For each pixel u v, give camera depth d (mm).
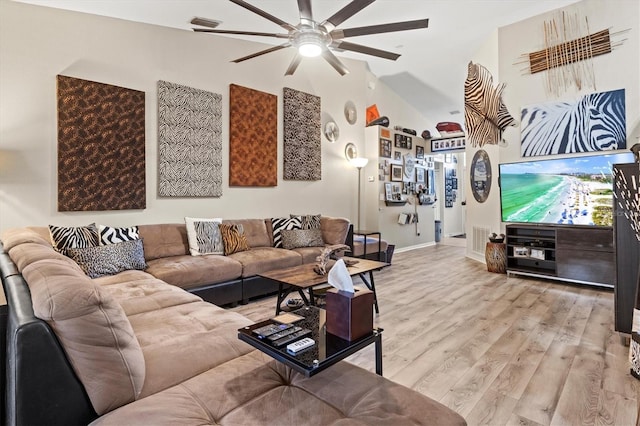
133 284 2584
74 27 3373
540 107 4691
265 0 3404
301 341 1405
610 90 4160
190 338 1641
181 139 4074
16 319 1075
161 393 1220
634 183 2215
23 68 3115
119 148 3621
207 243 3773
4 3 3031
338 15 2535
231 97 4516
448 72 6594
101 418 1109
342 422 1057
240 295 3518
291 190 5340
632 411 1757
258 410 1130
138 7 3371
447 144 7797
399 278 4723
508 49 4973
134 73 3740
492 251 4988
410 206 7582
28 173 3148
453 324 2980
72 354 1094
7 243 2152
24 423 1037
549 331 2814
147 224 3779
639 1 3967
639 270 2127
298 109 5348
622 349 2471
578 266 4129
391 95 7523
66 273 1241
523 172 4637
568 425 1657
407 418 1078
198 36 4219
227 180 4527
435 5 4215
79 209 3393
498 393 1934
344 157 6227
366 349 2500
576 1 4348
